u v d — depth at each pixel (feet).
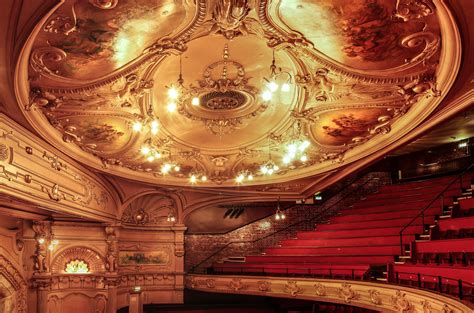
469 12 20.53
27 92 27.81
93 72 28.68
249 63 32.27
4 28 19.29
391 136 41.14
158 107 37.96
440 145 67.00
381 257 49.32
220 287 61.31
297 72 32.55
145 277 65.26
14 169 30.94
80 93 31.17
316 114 38.88
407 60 27.86
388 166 73.61
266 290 55.31
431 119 35.60
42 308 49.67
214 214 73.20
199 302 68.13
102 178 51.85
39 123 33.09
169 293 66.18
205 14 25.49
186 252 70.59
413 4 21.86
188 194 65.26
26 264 48.57
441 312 26.63
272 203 74.90
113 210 57.21
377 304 38.75
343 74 30.81
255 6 24.86
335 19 24.67
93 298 56.18
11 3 17.67
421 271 35.17
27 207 42.57
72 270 55.93
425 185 64.64
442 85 29.17
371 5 22.90
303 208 74.79
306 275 52.44
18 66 23.93
